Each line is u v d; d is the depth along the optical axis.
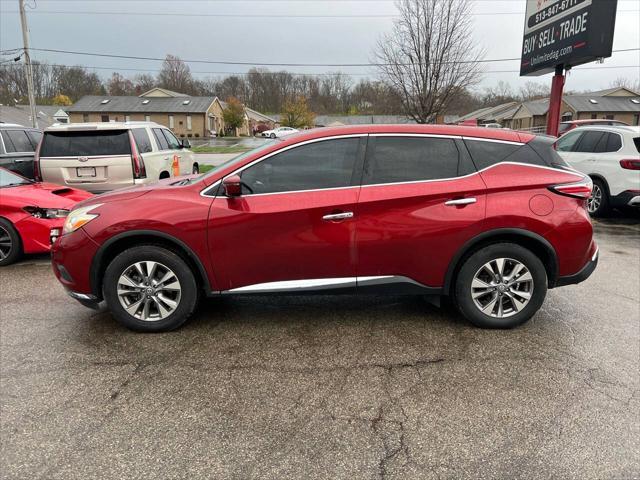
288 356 3.27
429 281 3.57
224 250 3.46
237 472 2.15
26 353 3.31
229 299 4.37
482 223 3.45
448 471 2.16
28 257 6.07
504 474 2.14
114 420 2.54
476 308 3.62
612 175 8.06
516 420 2.54
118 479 2.10
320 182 3.48
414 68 17.19
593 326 3.76
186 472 2.15
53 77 67.25
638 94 57.06
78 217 3.55
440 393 2.80
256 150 3.73
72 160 6.88
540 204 3.48
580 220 3.53
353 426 2.49
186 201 3.47
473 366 3.12
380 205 3.42
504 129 3.80
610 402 2.70
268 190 3.47
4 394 2.78
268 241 3.44
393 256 3.49
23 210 5.55
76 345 3.44
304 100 75.38
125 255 3.50
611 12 9.58
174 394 2.79
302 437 2.40
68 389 2.84
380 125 3.61
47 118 53.62
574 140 9.09
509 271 3.61
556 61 11.02
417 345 3.43
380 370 3.07
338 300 4.34
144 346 3.42
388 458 2.25
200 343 3.47
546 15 11.49
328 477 2.12
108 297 3.56
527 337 3.55
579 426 2.48
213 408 2.65
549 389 2.84
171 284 3.57
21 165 8.48
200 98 63.03
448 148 3.55
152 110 60.06
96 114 60.09
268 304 4.24
